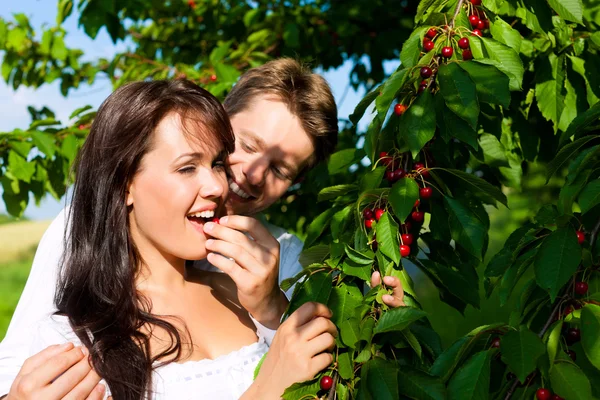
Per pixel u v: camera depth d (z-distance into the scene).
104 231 1.78
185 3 4.87
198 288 1.97
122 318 1.73
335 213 2.09
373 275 1.74
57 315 1.80
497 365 1.69
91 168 1.79
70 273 1.80
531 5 2.07
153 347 1.77
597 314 1.45
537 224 1.72
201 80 3.80
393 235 1.73
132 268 1.81
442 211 1.95
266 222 2.76
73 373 1.60
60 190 3.45
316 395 1.65
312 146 2.42
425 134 1.72
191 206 1.77
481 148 2.23
